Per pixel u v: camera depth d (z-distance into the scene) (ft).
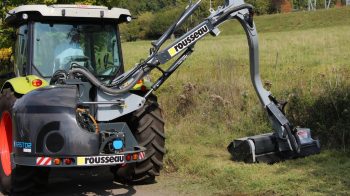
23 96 19.10
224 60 47.91
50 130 17.85
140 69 20.56
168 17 197.88
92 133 18.07
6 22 24.31
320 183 19.19
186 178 21.85
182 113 33.53
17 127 18.44
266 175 20.81
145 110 21.16
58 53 21.66
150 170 20.98
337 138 25.17
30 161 17.99
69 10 21.15
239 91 33.58
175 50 20.95
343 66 40.09
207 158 24.73
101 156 18.01
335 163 22.12
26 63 21.57
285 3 271.69
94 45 22.16
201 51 70.59
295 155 23.20
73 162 17.78
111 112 19.94
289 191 18.53
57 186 21.75
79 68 19.74
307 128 24.68
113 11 21.85
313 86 30.17
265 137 23.22
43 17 21.43
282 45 71.10
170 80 40.40
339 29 114.01
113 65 22.47
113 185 21.68
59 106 18.10
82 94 19.81
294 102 27.76
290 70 40.11
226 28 193.06
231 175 20.83
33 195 20.44
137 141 21.04
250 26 22.57
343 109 26.12
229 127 30.01
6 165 20.76
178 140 28.89
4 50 34.04
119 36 22.67
